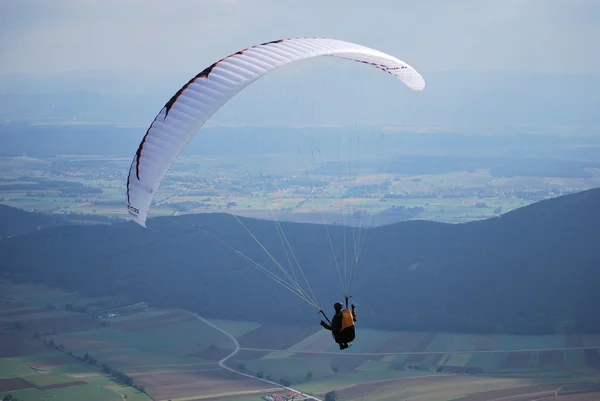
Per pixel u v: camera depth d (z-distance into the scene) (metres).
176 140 22.72
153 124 23.44
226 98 22.97
